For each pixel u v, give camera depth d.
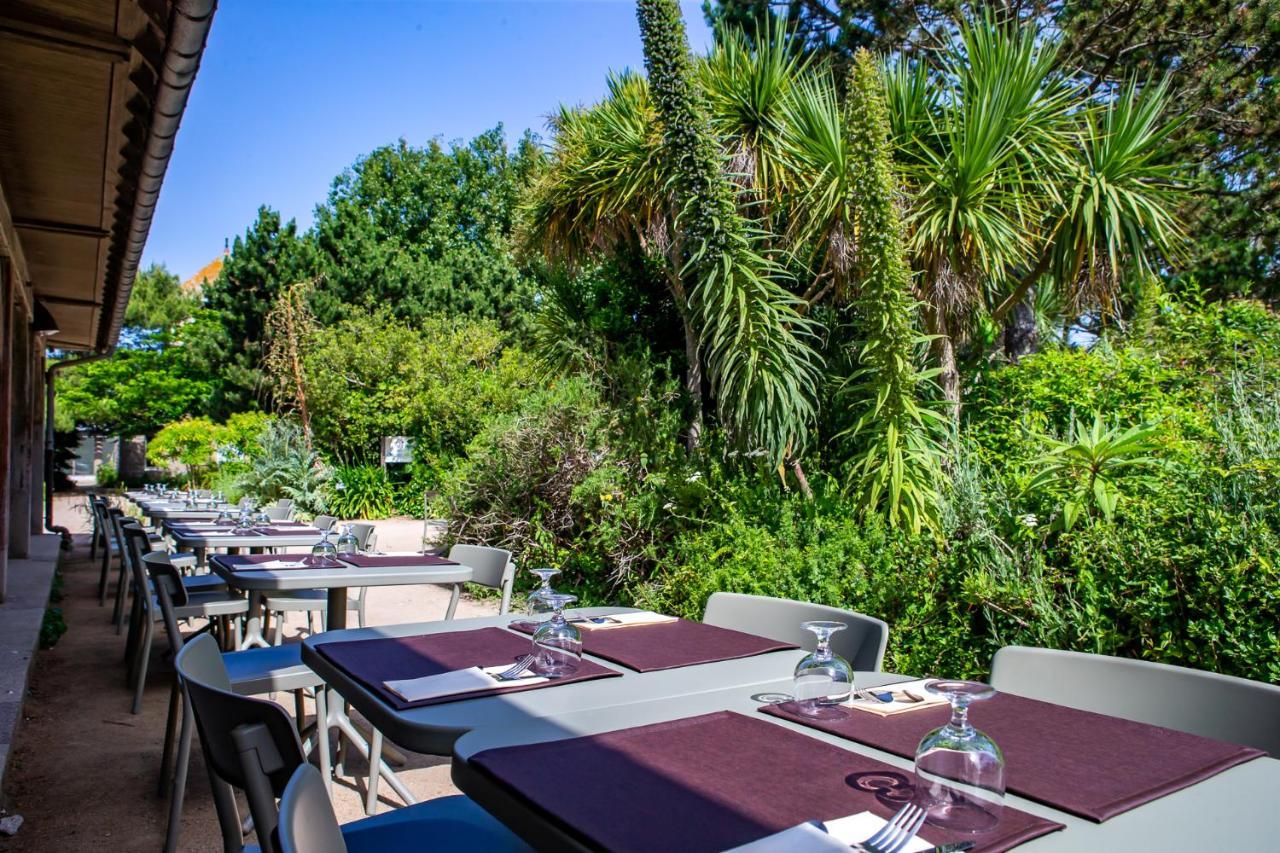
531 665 1.75
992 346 5.97
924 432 4.40
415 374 16.27
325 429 16.73
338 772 3.18
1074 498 3.43
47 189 5.47
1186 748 1.31
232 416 19.66
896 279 4.25
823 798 1.09
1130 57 8.33
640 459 6.00
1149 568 2.81
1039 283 6.36
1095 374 5.21
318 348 17.19
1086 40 8.02
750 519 4.68
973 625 3.37
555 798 1.08
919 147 5.30
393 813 1.72
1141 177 5.04
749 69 5.67
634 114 6.11
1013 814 1.03
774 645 2.05
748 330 4.61
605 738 1.33
